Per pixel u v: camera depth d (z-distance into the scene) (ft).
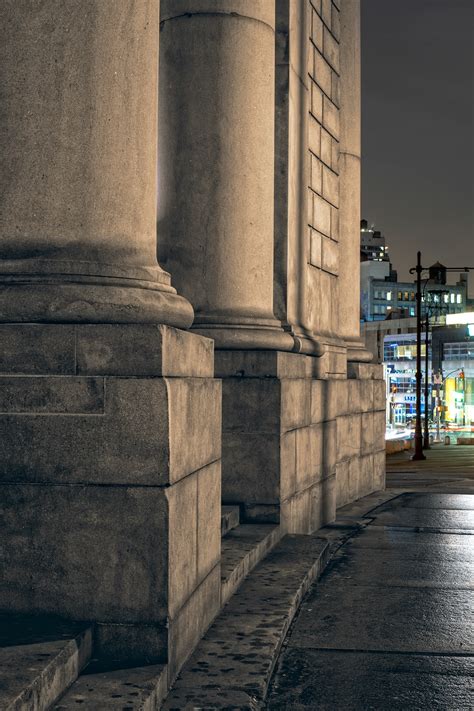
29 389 15.97
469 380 458.09
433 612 22.77
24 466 15.88
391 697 16.56
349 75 50.80
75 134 16.98
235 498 29.55
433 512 43.55
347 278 51.34
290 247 34.45
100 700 13.76
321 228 42.86
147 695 14.02
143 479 15.69
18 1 16.84
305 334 35.94
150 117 18.15
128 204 17.53
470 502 47.96
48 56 16.89
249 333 29.09
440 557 30.53
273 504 29.48
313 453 35.55
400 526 38.45
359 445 49.80
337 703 16.21
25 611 15.84
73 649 14.61
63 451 15.81
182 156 29.12
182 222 29.17
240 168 29.19
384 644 19.92
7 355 16.24
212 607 19.77
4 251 16.98
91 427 15.79
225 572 22.26
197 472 18.10
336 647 19.62
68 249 16.96
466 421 455.63
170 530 15.76
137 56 17.67
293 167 35.06
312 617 22.08
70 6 16.93
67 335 16.17
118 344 16.10
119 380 15.80
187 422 17.16
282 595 22.26
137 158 17.72
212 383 19.66
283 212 33.88
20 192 16.96
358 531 36.88
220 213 29.04
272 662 17.35
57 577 15.79
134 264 17.57
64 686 14.12
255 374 29.37
